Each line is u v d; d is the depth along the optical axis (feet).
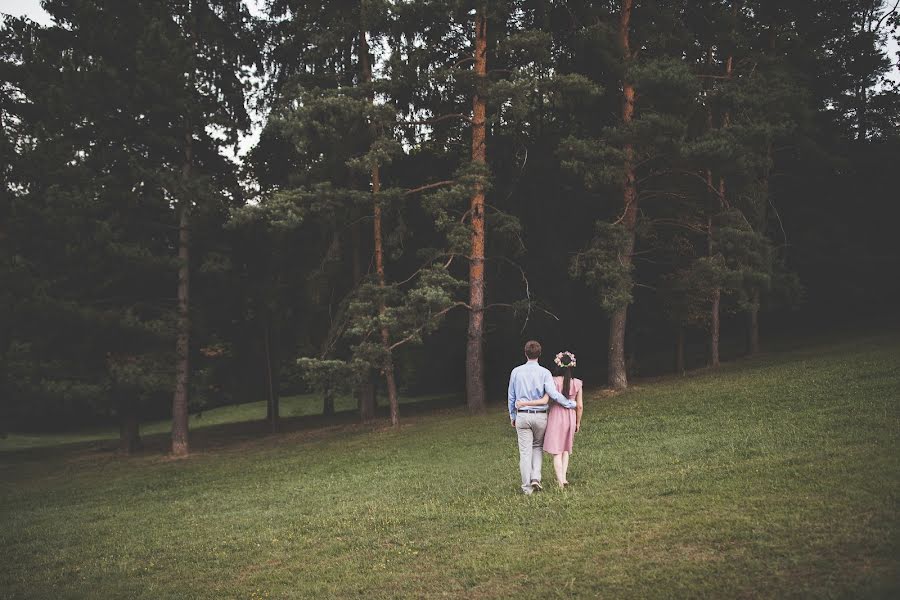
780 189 115.44
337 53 85.20
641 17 82.38
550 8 83.76
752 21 95.76
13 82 89.71
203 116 83.30
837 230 114.62
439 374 122.62
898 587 17.13
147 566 29.94
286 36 88.02
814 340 109.29
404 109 83.92
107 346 82.38
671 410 55.93
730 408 51.55
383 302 76.89
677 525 24.63
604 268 74.74
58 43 89.40
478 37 78.28
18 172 83.87
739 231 76.23
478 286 79.15
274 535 32.83
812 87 111.86
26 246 80.89
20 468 87.10
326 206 76.07
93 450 100.53
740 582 19.21
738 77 83.20
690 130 80.69
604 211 94.73
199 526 37.58
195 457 79.36
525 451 32.91
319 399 155.84
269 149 94.53
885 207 119.44
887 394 44.52
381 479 45.80
